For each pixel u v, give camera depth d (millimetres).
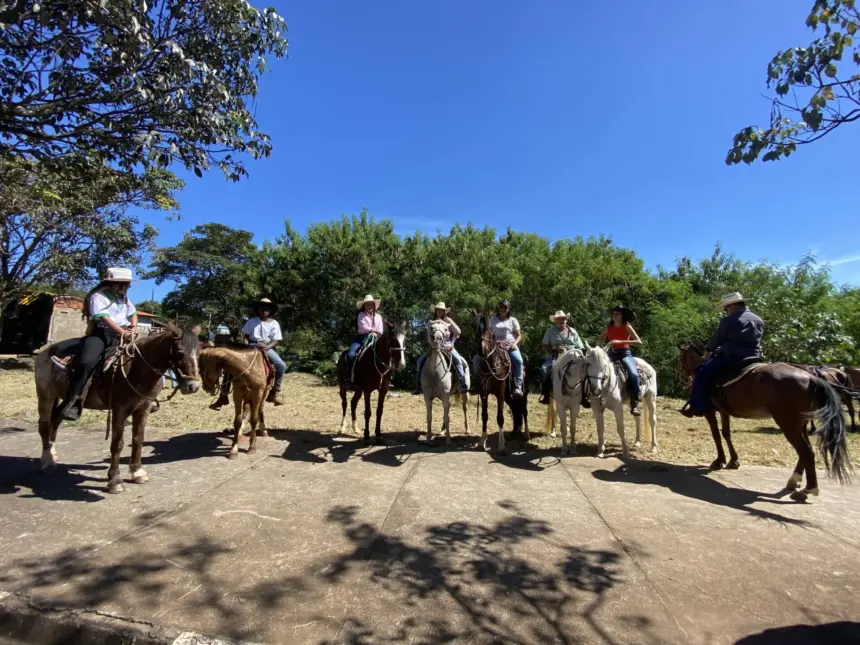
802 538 4422
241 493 5301
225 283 32469
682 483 6039
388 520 4676
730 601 3377
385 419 10125
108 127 5535
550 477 6191
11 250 16953
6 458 6391
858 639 2975
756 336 6152
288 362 19672
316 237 20109
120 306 5664
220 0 5367
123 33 4699
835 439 5039
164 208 17672
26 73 5301
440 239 19406
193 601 3240
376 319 8242
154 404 6027
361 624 3039
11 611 3115
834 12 3521
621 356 7688
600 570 3771
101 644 2922
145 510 4785
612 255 19266
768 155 3869
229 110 5820
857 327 13461
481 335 7625
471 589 3467
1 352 24188
